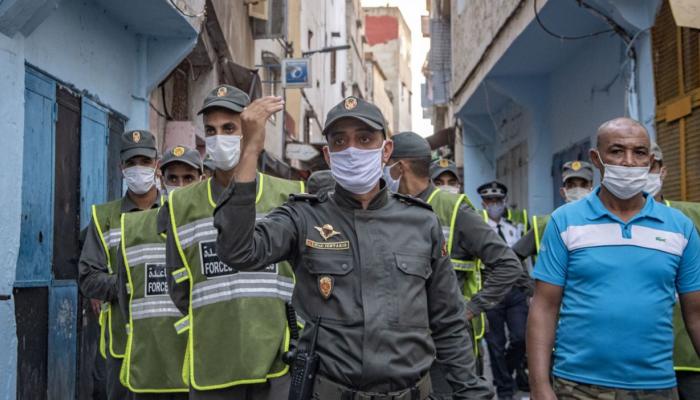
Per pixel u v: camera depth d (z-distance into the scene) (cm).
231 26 1500
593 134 1237
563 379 382
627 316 370
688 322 386
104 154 902
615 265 374
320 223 332
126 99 984
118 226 602
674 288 382
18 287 653
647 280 372
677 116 876
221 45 1406
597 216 382
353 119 328
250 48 1923
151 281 516
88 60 853
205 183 457
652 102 934
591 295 377
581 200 394
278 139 2298
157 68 1025
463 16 1786
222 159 415
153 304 514
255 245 309
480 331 591
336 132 330
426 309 336
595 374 374
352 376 316
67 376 759
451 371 350
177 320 509
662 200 542
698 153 835
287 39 2369
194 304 444
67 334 763
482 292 518
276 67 2250
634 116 973
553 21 1139
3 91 614
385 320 321
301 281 331
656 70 930
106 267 594
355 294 323
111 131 932
